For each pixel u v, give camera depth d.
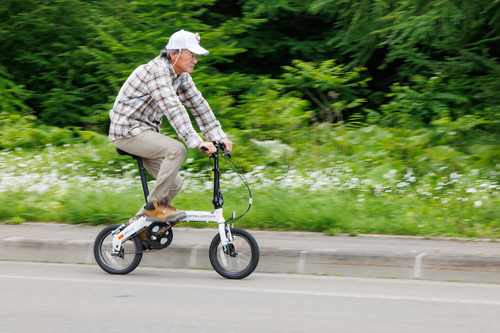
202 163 12.30
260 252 7.27
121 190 10.70
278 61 18.03
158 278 6.64
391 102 14.08
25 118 15.47
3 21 17.12
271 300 5.62
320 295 5.84
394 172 10.83
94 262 7.62
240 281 6.52
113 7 13.95
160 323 4.83
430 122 13.42
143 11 13.62
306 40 17.47
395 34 12.91
